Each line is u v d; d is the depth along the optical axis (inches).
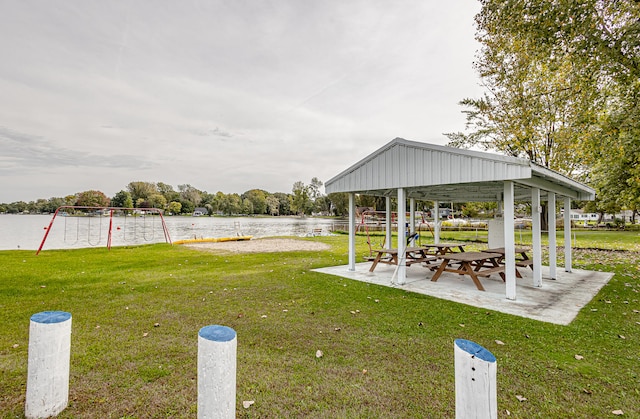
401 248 251.6
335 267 331.3
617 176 623.2
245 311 176.7
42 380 79.7
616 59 262.4
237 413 84.7
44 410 79.9
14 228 1151.0
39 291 220.2
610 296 214.1
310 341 134.9
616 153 382.6
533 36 278.7
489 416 52.1
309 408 87.4
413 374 106.4
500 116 659.4
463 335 142.0
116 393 93.5
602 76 316.5
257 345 130.8
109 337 137.4
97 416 82.1
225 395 60.9
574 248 520.4
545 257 429.7
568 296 214.7
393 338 138.1
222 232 1098.1
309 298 204.4
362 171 277.6
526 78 535.2
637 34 242.1
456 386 56.3
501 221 361.1
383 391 96.0
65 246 598.2
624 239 653.9
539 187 241.9
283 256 433.4
